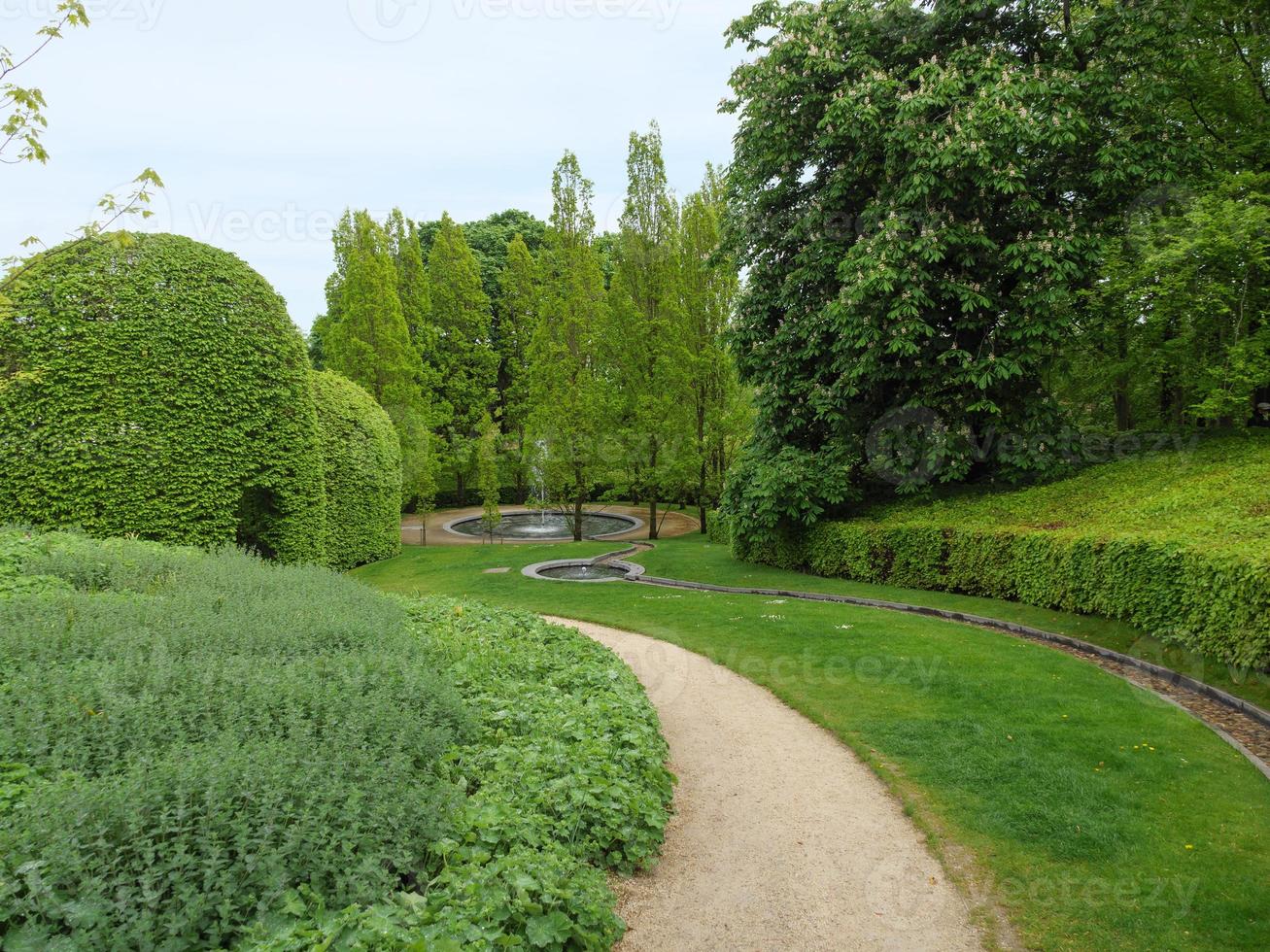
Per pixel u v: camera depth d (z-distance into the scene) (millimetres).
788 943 3721
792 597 13344
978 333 13320
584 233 24453
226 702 4109
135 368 11859
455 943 2738
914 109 11820
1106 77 11789
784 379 15203
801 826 5004
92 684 4102
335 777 3461
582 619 11914
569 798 4234
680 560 18125
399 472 23125
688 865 4520
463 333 35219
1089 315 13203
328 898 2975
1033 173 12609
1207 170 12273
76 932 2482
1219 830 4500
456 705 4941
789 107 13961
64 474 11391
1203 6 12258
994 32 13227
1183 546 7891
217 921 2740
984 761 5742
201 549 11539
